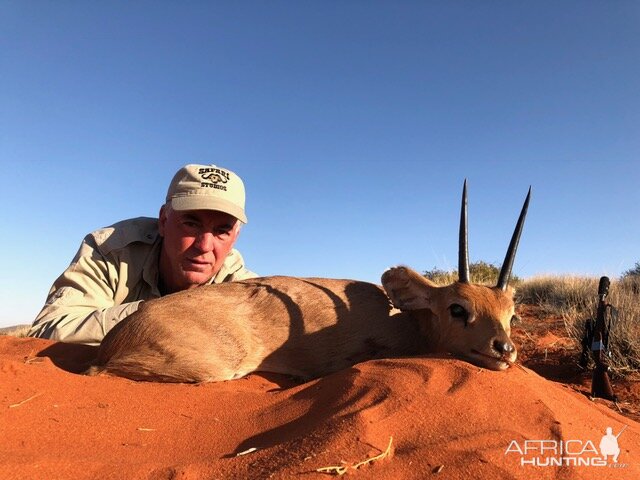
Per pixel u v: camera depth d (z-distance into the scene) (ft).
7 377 1.88
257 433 1.61
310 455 1.33
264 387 2.40
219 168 3.42
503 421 1.59
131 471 1.31
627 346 3.54
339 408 1.64
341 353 2.78
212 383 2.37
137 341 2.39
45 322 3.09
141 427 1.65
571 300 6.37
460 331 2.57
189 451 1.51
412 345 2.90
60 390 1.86
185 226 3.28
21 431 1.54
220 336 2.50
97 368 2.37
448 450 1.36
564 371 3.51
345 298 2.93
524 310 6.36
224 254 3.51
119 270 3.40
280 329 2.69
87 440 1.54
